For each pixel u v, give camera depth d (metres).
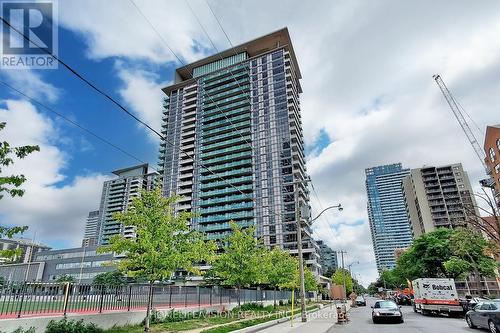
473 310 18.16
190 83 136.25
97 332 13.63
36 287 13.45
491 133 59.97
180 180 118.62
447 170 124.44
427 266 46.34
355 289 131.62
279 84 115.50
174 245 16.31
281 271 34.06
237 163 110.50
